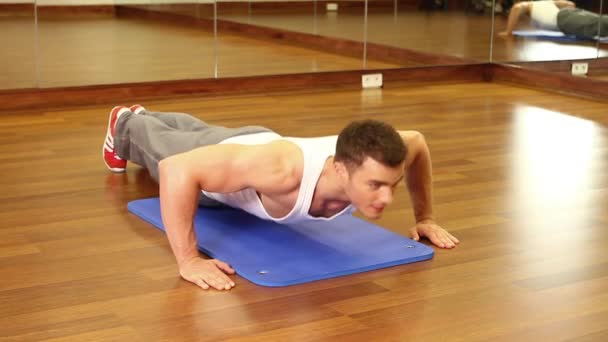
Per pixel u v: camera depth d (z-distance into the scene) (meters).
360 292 1.94
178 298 1.90
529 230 2.42
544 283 2.01
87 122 4.02
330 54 5.16
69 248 2.24
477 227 2.44
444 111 4.42
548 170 3.13
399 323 1.78
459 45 5.50
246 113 4.32
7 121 4.03
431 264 2.13
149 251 2.22
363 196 1.83
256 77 5.00
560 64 5.12
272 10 4.91
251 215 2.44
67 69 4.49
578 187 2.89
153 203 2.61
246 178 1.97
